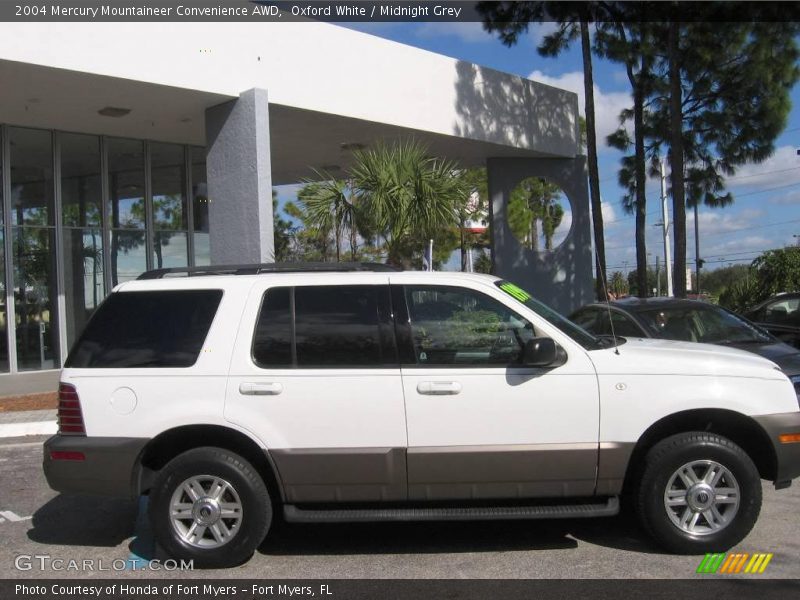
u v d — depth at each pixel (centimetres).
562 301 2002
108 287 1681
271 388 479
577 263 2011
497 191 1977
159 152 1758
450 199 1129
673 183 1694
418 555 505
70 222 1631
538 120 1889
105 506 654
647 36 1869
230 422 478
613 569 468
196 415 479
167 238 1773
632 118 2152
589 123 1877
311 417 478
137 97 1318
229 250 1358
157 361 492
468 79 1725
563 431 475
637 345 532
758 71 1752
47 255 1599
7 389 1350
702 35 1723
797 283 2191
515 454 472
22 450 891
